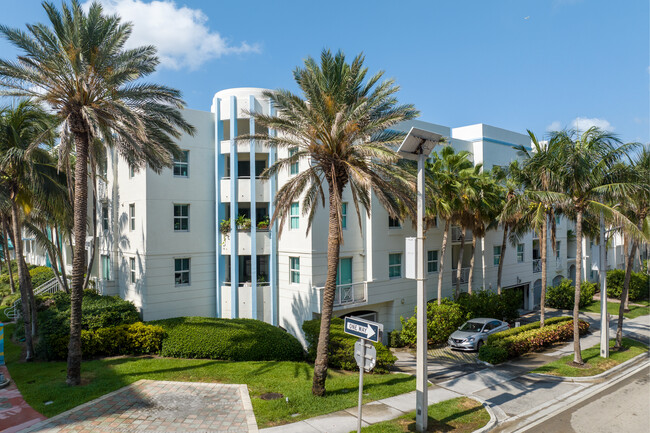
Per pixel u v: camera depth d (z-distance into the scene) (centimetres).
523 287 3300
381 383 1443
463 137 2955
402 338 2138
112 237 2358
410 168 1502
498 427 1140
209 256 2214
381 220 2252
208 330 1730
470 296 2483
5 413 1109
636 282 3525
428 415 1170
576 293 1758
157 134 1630
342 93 1388
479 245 2812
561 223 3672
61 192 1777
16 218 1709
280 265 2203
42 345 1683
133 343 1722
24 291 1708
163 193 2067
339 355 1622
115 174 2342
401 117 1340
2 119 1659
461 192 2103
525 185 2031
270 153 2184
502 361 1830
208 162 2231
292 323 2112
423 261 1095
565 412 1252
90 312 1800
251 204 2169
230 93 2331
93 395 1232
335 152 1320
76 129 1365
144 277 2012
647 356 1927
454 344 2052
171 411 1131
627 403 1327
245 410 1146
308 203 1625
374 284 2177
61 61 1350
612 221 1753
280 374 1464
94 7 1383
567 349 2048
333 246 1318
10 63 1339
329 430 1048
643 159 1903
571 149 1655
